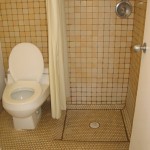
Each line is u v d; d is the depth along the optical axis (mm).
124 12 2051
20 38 2279
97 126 2178
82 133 2078
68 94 2385
